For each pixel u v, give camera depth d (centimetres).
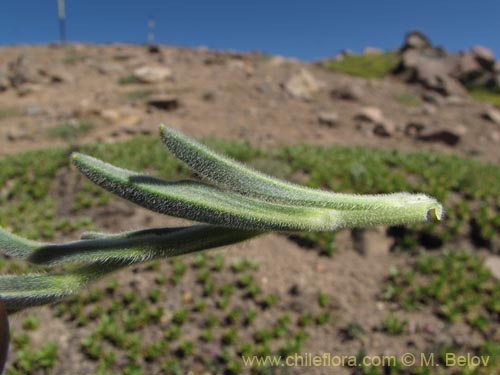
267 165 847
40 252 71
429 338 502
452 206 715
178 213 65
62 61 2094
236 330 512
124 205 731
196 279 572
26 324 508
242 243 71
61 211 762
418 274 597
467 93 2147
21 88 1648
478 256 636
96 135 1216
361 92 1766
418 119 1588
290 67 2239
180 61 2114
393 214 68
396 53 2614
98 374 454
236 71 1994
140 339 489
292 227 66
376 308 548
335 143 1221
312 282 582
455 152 1251
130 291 548
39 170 846
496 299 538
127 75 1884
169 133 69
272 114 1461
